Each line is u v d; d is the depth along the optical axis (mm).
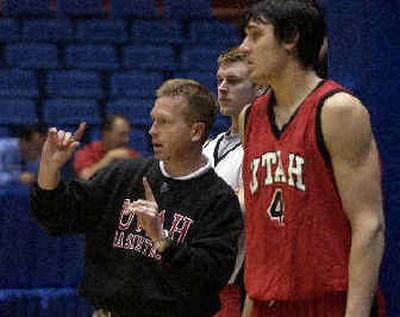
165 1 25797
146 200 5812
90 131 22266
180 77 24000
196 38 25078
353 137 5250
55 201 6125
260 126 5645
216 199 6133
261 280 5566
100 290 6195
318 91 5418
